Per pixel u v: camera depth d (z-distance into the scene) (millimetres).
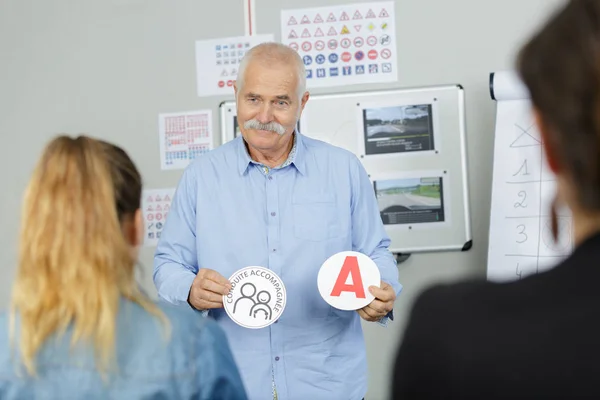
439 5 2930
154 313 952
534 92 586
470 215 2893
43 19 3109
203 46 3033
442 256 2914
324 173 2062
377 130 2936
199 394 934
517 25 2887
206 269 1860
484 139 2902
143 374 916
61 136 1002
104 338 899
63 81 3098
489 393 584
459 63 2920
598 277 579
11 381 913
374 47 2959
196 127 3031
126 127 3064
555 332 575
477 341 603
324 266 1895
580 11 568
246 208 2020
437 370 615
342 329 1984
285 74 1956
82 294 900
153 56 3061
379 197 2928
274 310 1849
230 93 3023
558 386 561
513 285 626
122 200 987
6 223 3104
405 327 667
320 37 2984
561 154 576
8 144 3115
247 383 1939
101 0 3088
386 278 1963
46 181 940
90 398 904
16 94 3117
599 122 551
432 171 2910
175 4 3053
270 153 2021
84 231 919
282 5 3002
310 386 1951
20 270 933
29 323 909
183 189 2062
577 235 615
